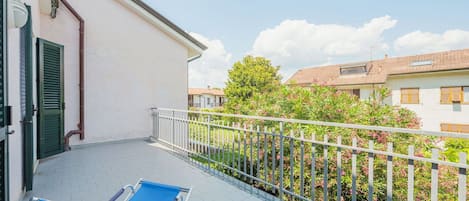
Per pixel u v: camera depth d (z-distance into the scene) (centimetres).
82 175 353
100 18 571
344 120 467
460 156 156
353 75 1900
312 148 246
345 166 393
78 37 538
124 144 578
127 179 338
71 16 530
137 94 627
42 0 456
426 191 362
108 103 582
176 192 209
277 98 574
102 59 574
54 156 461
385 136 427
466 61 1362
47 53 407
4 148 153
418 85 1468
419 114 1454
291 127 425
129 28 615
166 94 677
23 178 279
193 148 463
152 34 654
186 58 719
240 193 291
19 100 263
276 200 273
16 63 248
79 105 537
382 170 389
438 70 1358
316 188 429
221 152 390
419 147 423
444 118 1376
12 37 230
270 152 465
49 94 414
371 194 206
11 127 223
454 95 1339
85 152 495
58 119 438
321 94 525
